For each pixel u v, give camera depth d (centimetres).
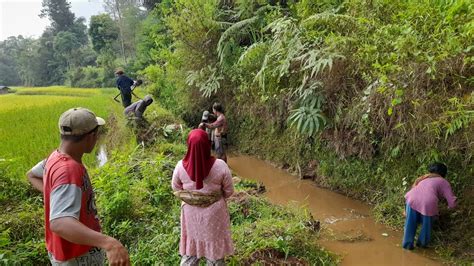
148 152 805
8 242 398
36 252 401
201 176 328
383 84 531
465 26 461
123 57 3850
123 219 495
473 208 470
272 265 404
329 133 713
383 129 588
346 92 657
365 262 453
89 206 230
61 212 197
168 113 1055
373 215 585
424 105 493
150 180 600
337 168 700
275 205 588
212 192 334
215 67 1068
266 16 953
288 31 749
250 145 979
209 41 1082
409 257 462
